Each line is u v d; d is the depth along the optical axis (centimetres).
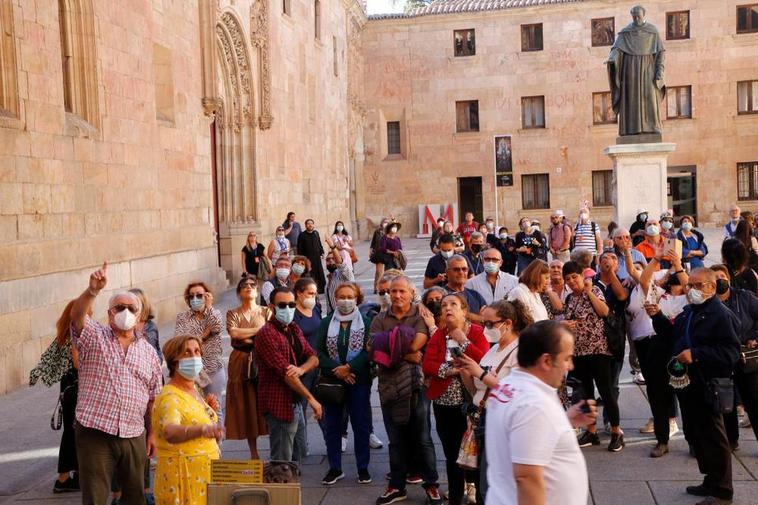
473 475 766
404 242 4816
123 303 680
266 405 801
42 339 1384
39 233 1416
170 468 613
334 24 4262
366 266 3481
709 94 4722
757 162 4703
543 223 4938
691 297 757
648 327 938
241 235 2741
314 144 3762
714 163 4734
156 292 1906
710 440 753
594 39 4859
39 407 1194
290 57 3325
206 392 920
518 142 4947
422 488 837
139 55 1873
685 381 752
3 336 1276
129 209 1794
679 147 4756
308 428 1085
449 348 730
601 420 1060
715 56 4703
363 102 5066
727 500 750
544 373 425
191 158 2209
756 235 1700
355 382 848
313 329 927
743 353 805
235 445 1013
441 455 941
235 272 2738
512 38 4931
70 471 857
